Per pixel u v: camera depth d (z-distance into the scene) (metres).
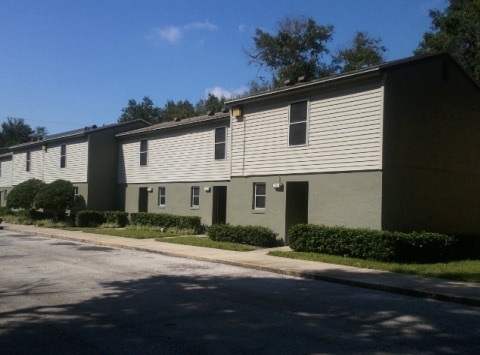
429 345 6.51
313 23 47.47
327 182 16.88
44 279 11.68
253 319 7.89
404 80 16.03
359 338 6.83
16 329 7.24
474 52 25.88
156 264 14.47
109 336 6.86
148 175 28.84
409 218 15.95
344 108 16.50
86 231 25.66
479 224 18.69
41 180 34.38
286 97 18.59
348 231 14.86
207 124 24.58
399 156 15.73
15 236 24.28
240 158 20.50
